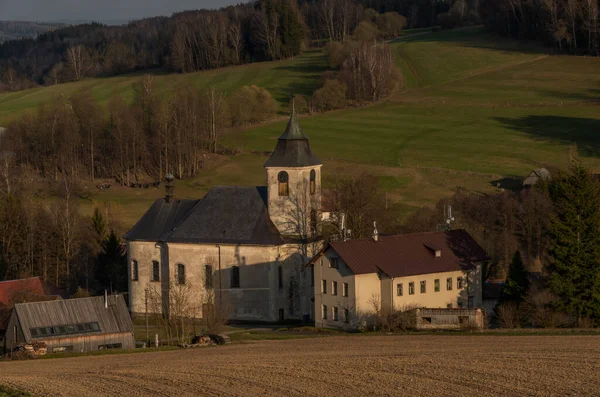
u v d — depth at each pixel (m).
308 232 172.88
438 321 144.12
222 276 170.88
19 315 146.25
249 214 172.75
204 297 171.88
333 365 108.06
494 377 97.88
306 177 172.25
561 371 100.00
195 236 172.62
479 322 142.50
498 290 168.38
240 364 111.75
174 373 107.88
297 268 171.12
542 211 198.12
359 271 153.75
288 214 171.50
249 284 169.88
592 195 146.50
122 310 151.25
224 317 158.75
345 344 127.44
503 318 146.00
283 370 106.25
